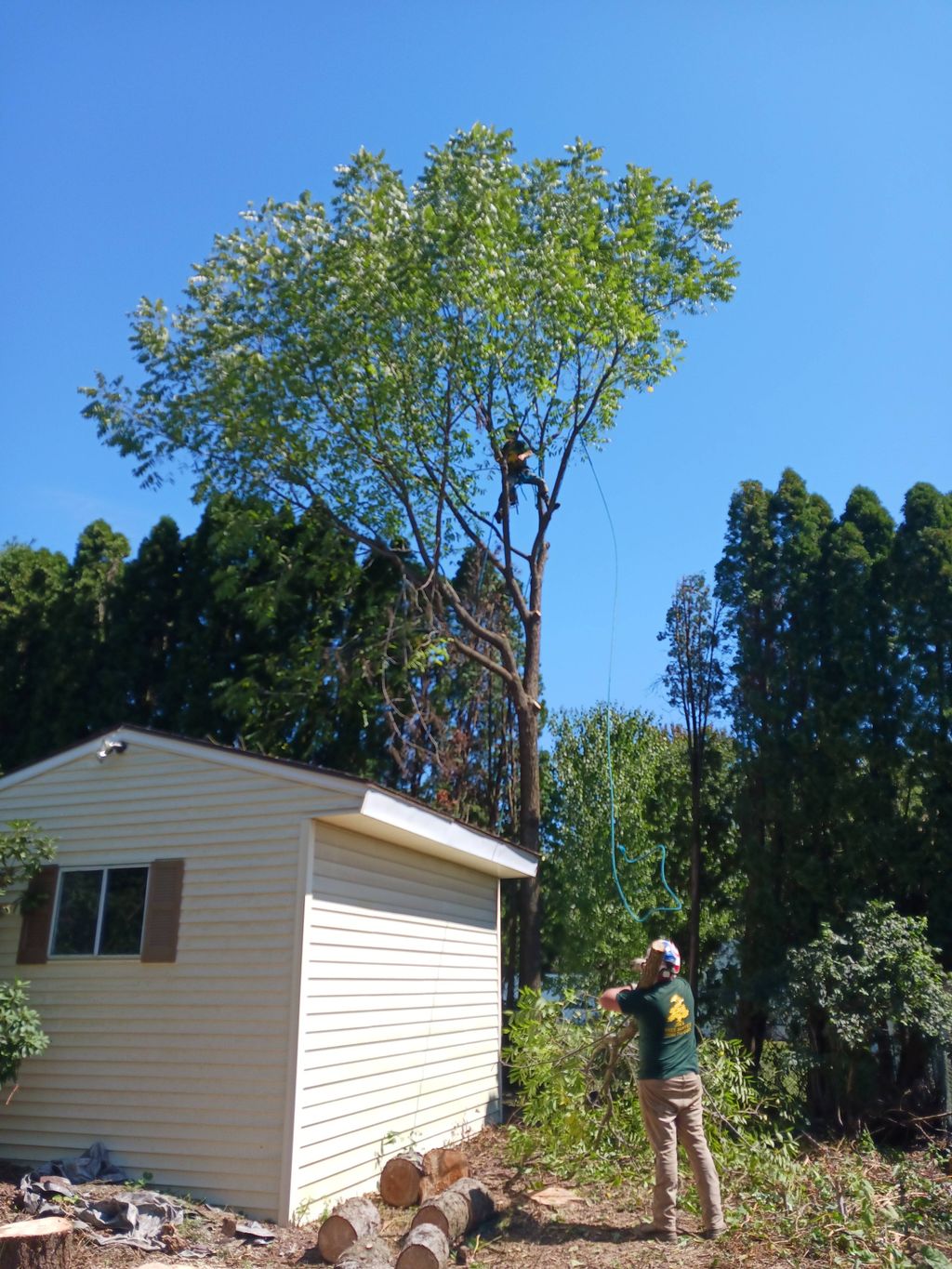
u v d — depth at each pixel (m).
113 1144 9.12
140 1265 7.08
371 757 17.05
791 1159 8.38
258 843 9.31
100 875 10.05
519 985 16.98
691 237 17.14
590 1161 8.67
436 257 15.19
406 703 17.41
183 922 9.43
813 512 15.41
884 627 13.97
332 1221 7.43
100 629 18.23
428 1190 8.88
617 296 15.98
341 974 9.39
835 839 13.79
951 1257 6.27
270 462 16.64
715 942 16.66
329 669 16.55
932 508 13.82
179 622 17.75
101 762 10.33
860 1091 11.05
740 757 14.88
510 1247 7.14
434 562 16.17
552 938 18.22
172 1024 9.21
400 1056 10.44
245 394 15.96
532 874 13.34
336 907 9.41
